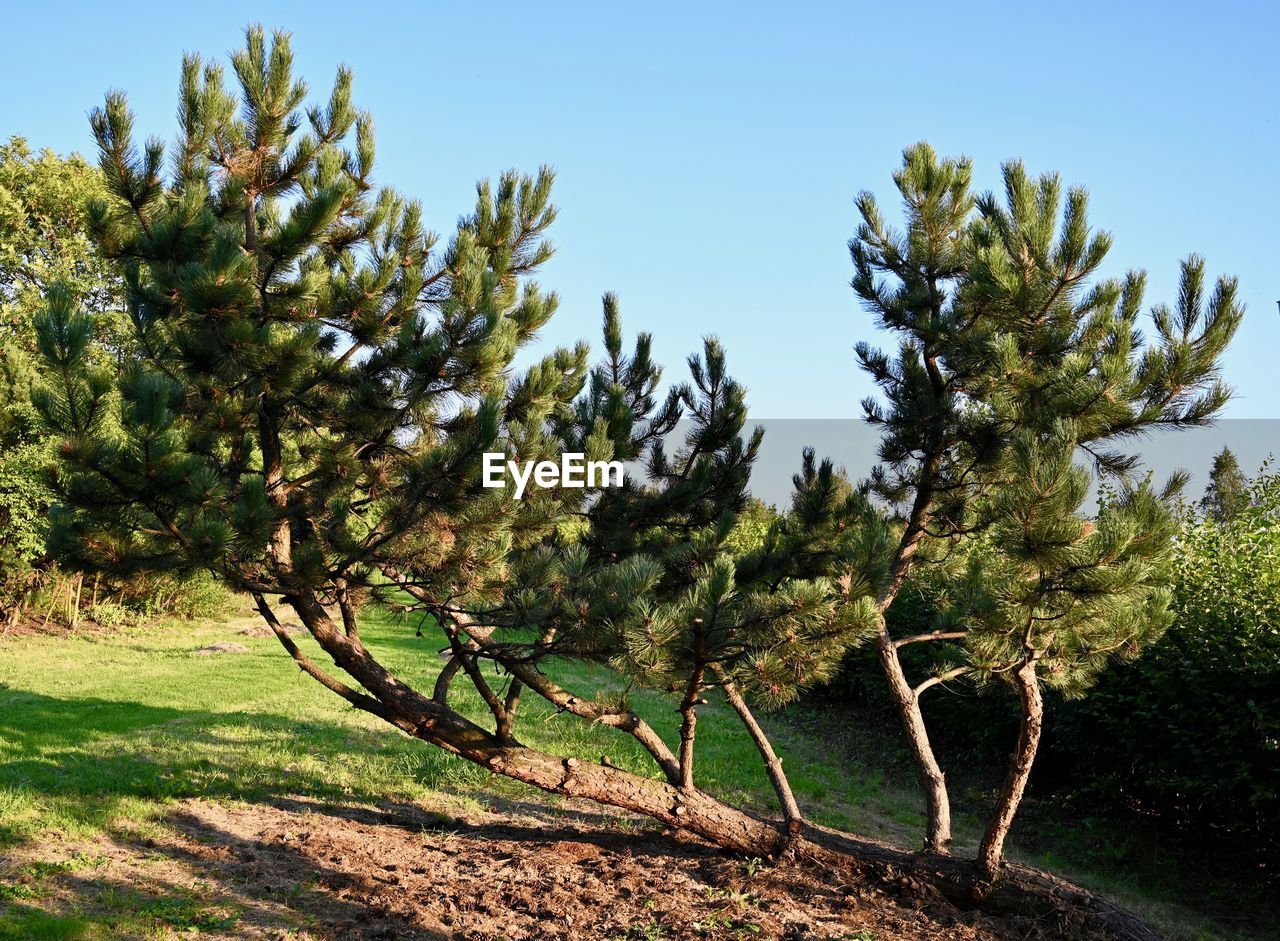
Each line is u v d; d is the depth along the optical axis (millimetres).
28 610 17406
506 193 7656
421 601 6602
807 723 13406
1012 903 6160
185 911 5512
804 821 7062
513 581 6293
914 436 7121
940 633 7266
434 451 5805
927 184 6957
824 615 5484
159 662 14922
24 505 15508
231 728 10375
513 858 6770
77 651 15578
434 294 7082
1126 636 6051
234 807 7645
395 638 18969
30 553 15992
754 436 8719
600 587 6172
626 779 6910
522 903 5957
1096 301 6723
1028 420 6238
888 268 7281
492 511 5867
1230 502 9008
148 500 5480
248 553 5691
